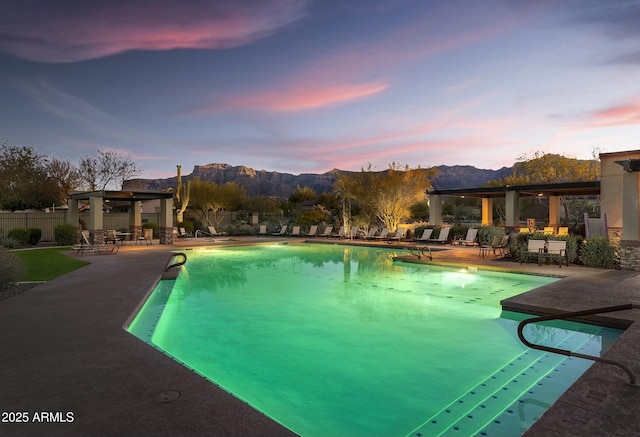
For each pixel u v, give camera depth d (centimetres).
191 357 512
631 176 1025
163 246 1797
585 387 320
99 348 421
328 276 1135
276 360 499
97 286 788
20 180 2528
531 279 1038
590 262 1109
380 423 342
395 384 424
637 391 311
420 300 830
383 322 670
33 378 341
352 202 2805
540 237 1223
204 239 2245
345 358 505
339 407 373
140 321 643
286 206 4247
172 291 877
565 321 612
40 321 527
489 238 1742
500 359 494
